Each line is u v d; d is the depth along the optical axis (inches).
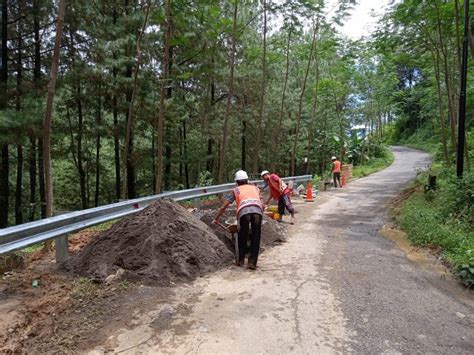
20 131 482.9
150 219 219.3
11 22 570.9
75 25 601.3
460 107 391.9
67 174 983.0
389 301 175.0
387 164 1403.8
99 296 173.3
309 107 1198.3
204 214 307.3
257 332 142.7
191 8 498.6
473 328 150.8
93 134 743.7
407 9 540.7
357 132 1546.5
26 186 898.7
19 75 592.1
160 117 484.7
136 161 757.9
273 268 223.3
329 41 834.8
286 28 730.2
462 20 512.7
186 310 161.5
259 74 869.2
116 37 602.9
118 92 658.2
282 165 1427.2
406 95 1980.8
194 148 959.0
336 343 135.7
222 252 233.8
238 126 971.3
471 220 327.0
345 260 242.4
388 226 360.2
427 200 444.8
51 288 183.9
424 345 136.0
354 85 1268.5
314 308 165.0
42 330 142.6
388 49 639.8
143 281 189.3
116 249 208.4
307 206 504.7
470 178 366.6
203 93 845.8
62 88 613.9
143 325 147.3
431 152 1701.5
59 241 224.1
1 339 134.0
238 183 246.8
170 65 686.5
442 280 208.5
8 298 171.5
